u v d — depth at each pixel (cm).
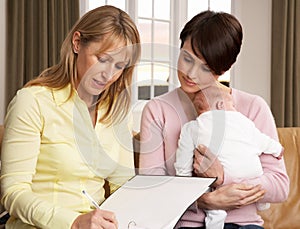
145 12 454
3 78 373
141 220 181
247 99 226
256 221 214
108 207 189
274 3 466
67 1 388
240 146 209
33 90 190
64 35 386
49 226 172
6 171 185
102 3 438
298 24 466
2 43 371
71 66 192
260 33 481
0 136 237
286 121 468
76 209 193
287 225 296
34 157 187
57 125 190
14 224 189
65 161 189
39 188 191
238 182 208
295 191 300
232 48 211
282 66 464
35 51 380
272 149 215
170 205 186
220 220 203
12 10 365
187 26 216
